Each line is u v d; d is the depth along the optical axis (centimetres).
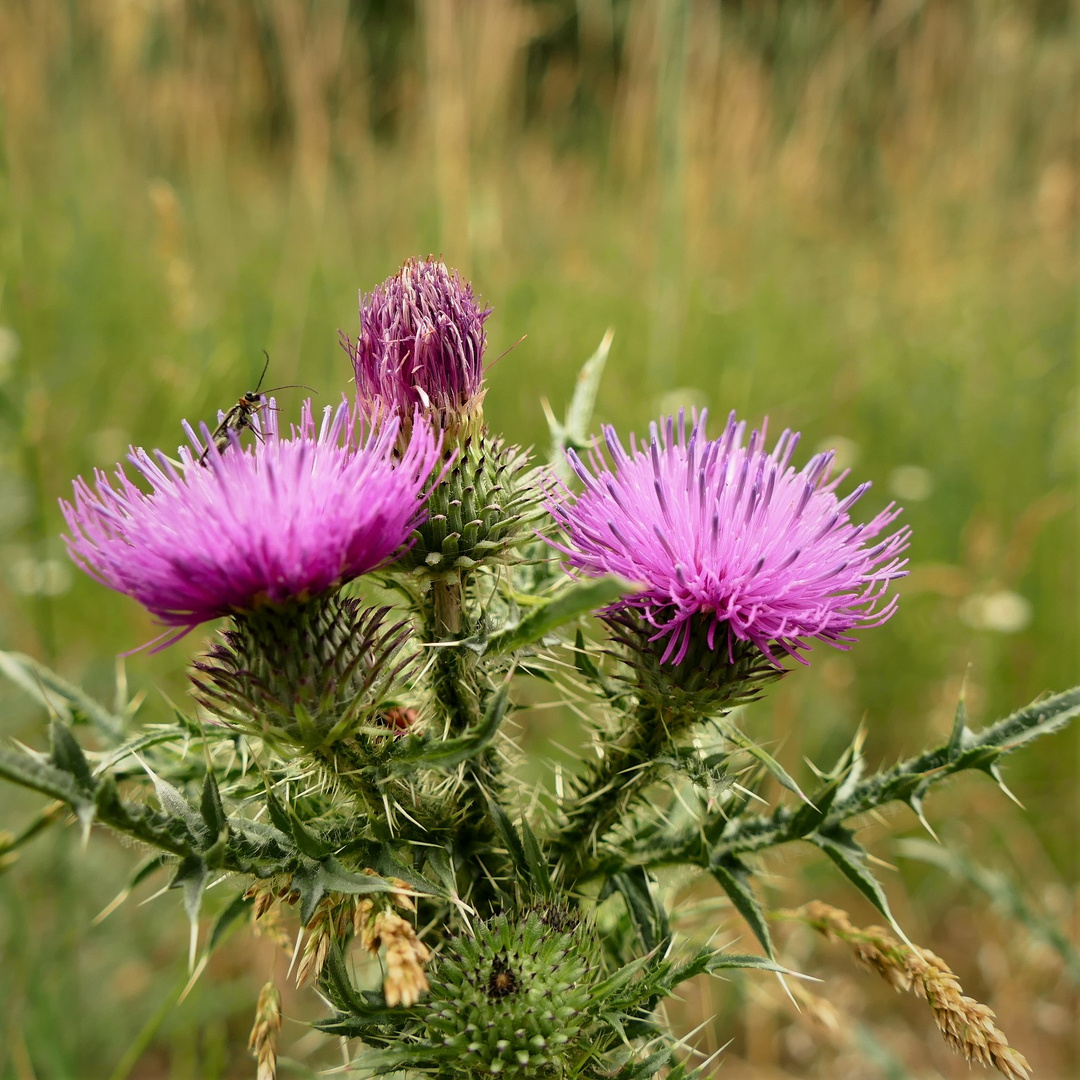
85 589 31
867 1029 26
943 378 47
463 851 15
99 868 27
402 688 16
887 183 61
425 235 43
